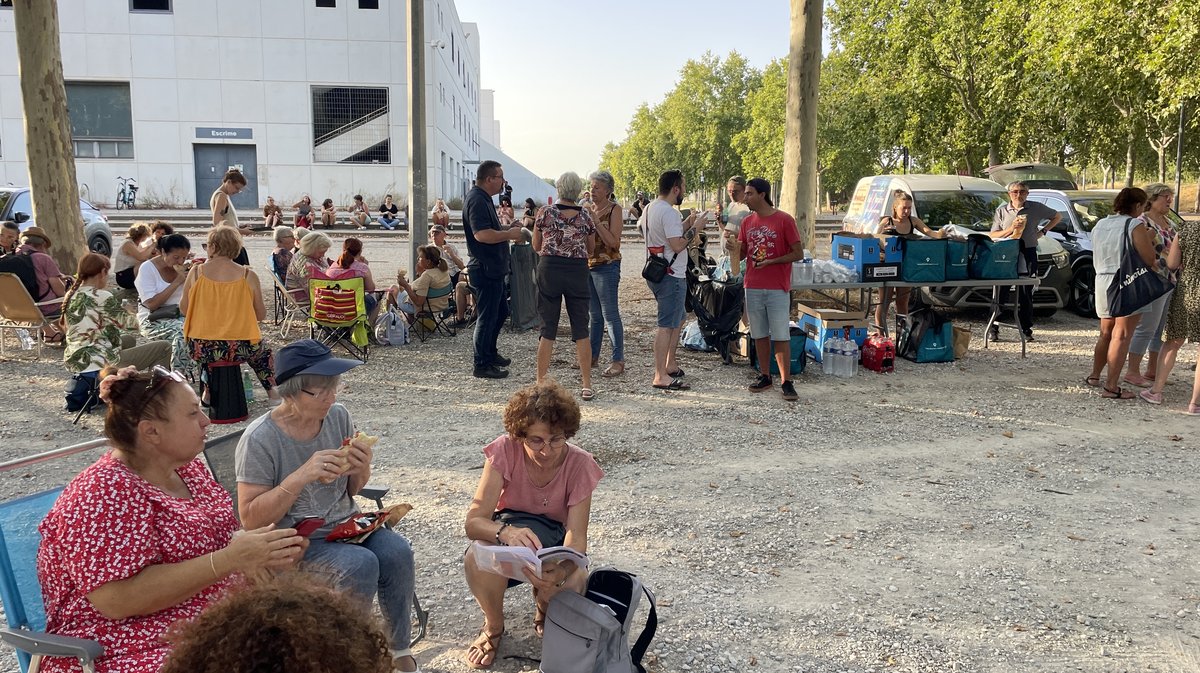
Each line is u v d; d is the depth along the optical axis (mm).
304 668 1141
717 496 5289
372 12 38625
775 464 5910
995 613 3885
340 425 3320
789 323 8289
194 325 6465
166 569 2361
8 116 37000
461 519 4883
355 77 39031
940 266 8969
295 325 10906
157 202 38375
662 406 7395
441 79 43906
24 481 5328
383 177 39938
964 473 5777
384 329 9945
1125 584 4184
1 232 10242
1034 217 10391
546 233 7281
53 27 10664
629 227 33594
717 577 4215
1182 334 7336
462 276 11367
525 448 3428
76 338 6742
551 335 7488
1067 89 23109
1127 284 7453
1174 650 3590
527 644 3598
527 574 3045
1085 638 3678
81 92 37625
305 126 39062
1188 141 30109
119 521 2330
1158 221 7402
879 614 3865
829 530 4797
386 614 3211
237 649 1146
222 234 6488
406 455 6000
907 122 30562
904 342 9445
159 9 37344
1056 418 7148
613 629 3027
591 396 7570
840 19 33656
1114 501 5289
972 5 26766
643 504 5133
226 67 38094
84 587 2291
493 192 8039
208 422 2611
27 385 7820
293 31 38281
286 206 39531
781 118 49000
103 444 3186
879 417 7137
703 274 10062
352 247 8805
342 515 3279
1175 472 5832
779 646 3592
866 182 14352
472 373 8562
